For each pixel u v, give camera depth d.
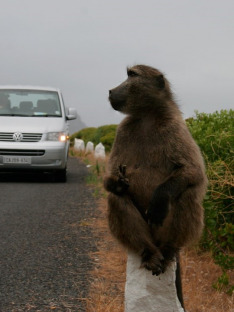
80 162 18.88
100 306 4.86
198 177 3.61
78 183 12.69
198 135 7.37
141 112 4.03
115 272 5.95
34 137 12.45
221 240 6.73
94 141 26.94
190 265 6.23
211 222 6.52
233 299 5.30
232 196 6.57
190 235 3.73
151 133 3.81
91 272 5.90
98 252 6.62
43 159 12.38
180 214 3.68
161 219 3.50
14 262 6.21
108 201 3.85
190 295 5.31
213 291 5.63
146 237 3.76
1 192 10.96
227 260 5.93
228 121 7.70
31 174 14.56
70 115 13.68
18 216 8.60
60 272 5.90
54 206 9.50
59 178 12.82
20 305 4.96
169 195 3.49
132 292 4.23
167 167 3.74
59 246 6.91
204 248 6.77
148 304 4.20
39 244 6.98
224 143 7.00
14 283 5.52
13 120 12.71
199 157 3.76
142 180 3.75
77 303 5.04
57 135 12.59
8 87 13.67
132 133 3.91
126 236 3.79
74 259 6.37
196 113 8.49
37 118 12.92
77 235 7.46
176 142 3.70
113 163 3.91
